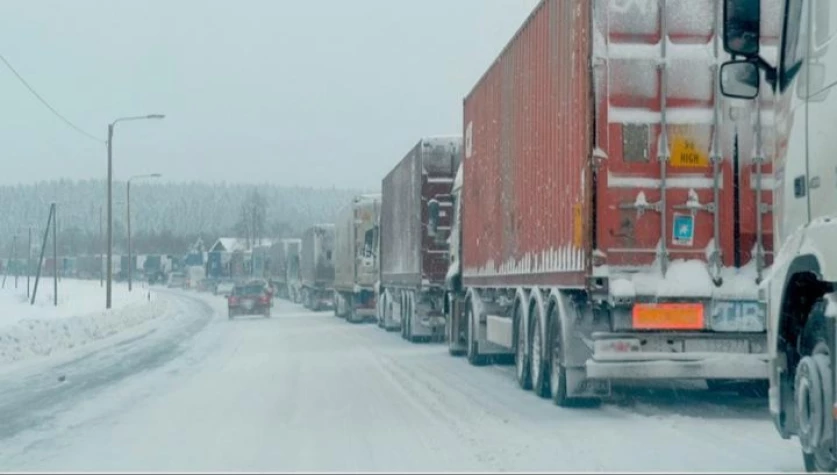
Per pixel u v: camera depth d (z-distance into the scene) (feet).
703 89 66.95
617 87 66.85
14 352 136.98
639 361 67.00
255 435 64.18
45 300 331.77
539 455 54.24
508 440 59.88
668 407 75.20
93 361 132.26
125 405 82.38
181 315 299.58
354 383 97.35
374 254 239.30
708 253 66.59
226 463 53.78
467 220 121.19
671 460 51.72
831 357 43.29
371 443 60.03
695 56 67.00
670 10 67.21
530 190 86.38
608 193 66.64
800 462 50.57
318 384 96.89
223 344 165.89
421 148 158.30
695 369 66.80
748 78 49.78
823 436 43.88
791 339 47.98
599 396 72.43
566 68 74.08
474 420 69.31
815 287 46.47
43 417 75.36
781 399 48.14
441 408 76.74
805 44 47.11
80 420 73.31
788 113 48.67
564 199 74.08
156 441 62.49
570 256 71.87
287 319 270.67
